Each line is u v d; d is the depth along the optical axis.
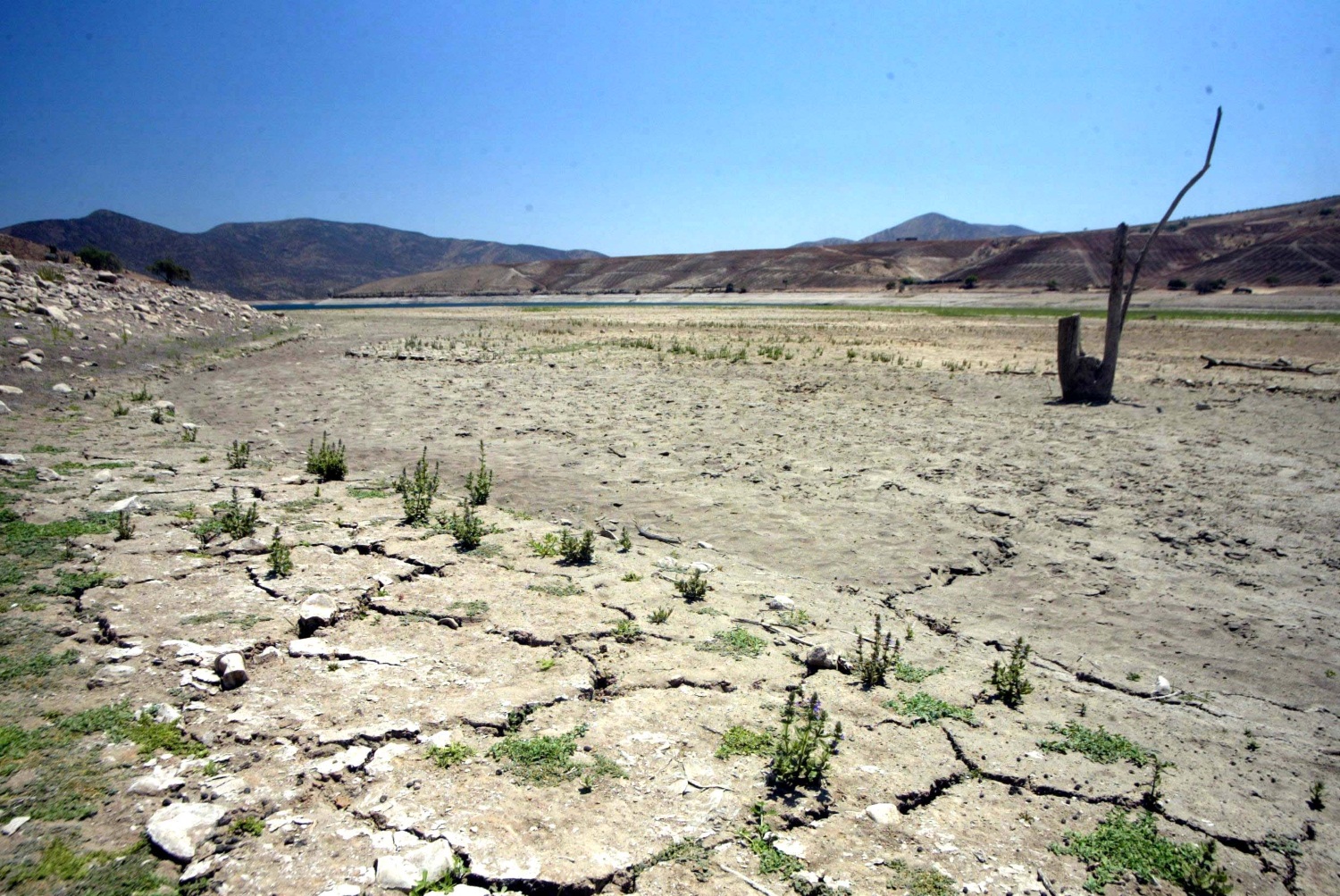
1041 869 3.42
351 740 3.89
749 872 3.24
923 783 3.98
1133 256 97.88
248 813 3.32
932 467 10.77
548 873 3.11
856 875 3.27
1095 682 5.48
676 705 4.54
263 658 4.66
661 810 3.57
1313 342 26.09
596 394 16.30
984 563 7.56
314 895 2.89
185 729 3.88
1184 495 9.52
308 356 22.52
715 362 21.83
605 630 5.46
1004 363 22.11
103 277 28.03
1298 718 5.05
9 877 2.83
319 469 9.38
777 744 4.17
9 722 3.81
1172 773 4.29
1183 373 19.84
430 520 7.85
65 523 6.82
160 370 17.92
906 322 39.31
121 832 3.14
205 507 7.69
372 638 5.10
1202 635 6.18
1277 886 3.44
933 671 5.36
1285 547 7.91
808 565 7.42
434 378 18.17
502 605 5.75
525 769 3.79
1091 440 12.33
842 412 14.66
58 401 13.29
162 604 5.32
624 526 8.33
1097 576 7.23
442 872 3.05
